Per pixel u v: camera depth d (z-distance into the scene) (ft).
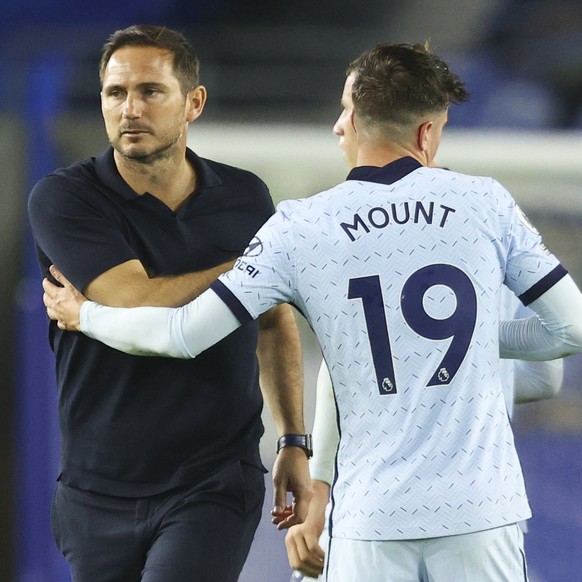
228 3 120.47
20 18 114.83
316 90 117.50
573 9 121.60
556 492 64.80
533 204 84.94
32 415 70.74
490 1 122.62
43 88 100.99
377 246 30.22
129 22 118.62
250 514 35.40
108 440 34.76
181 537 33.83
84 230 34.53
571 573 61.93
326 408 36.32
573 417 67.31
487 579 29.50
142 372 34.32
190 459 34.76
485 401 29.91
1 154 95.04
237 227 36.42
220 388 34.88
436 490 29.12
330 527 30.42
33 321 71.61
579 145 89.40
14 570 71.72
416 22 124.16
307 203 30.99
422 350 29.73
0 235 92.79
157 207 35.32
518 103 118.73
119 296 33.55
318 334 30.73
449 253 30.25
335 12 122.21
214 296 30.55
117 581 35.24
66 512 35.81
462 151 88.12
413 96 31.12
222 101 114.62
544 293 30.76
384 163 31.45
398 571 29.53
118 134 34.32
